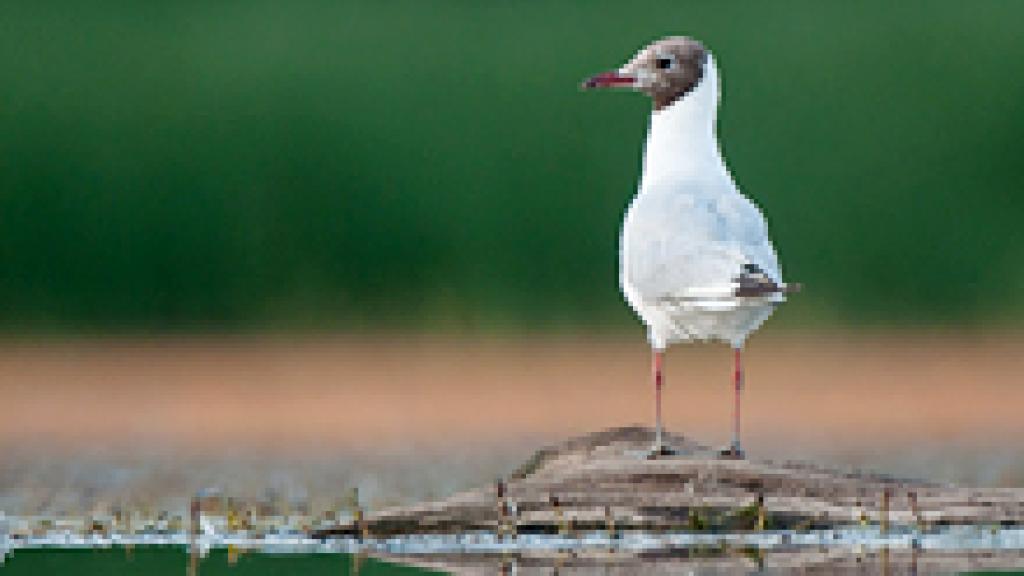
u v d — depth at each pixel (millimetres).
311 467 15656
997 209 23344
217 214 22984
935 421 18453
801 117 23578
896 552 11016
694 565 10758
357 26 23750
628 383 20766
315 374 21234
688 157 12805
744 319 12047
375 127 23250
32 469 15477
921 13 23766
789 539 11344
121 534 12227
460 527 11680
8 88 23312
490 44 23562
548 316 22672
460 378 21062
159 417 18844
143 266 22844
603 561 10898
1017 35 23656
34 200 22969
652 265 12211
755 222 12289
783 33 23812
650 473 11664
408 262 22906
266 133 23234
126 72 23438
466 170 23109
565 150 23094
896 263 23203
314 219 23000
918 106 23500
